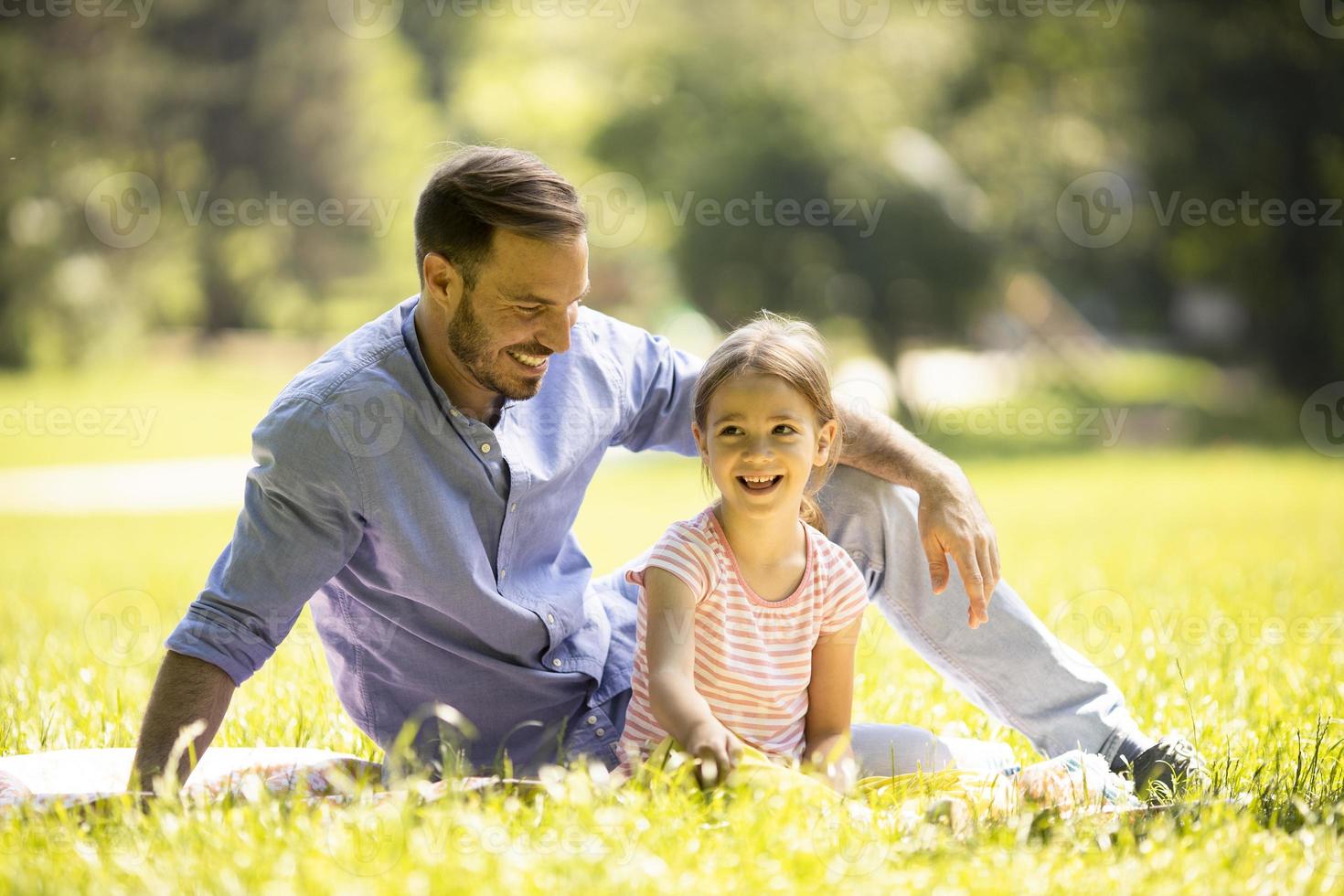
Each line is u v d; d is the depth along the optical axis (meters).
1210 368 77.25
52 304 73.69
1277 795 7.11
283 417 7.16
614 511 37.41
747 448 7.44
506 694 7.79
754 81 63.22
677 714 6.86
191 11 82.62
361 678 7.91
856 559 8.35
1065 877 5.70
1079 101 67.19
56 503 43.19
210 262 82.81
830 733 7.85
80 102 77.12
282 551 7.11
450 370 7.45
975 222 63.38
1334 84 62.75
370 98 89.62
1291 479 39.94
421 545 7.33
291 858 5.47
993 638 8.26
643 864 5.46
